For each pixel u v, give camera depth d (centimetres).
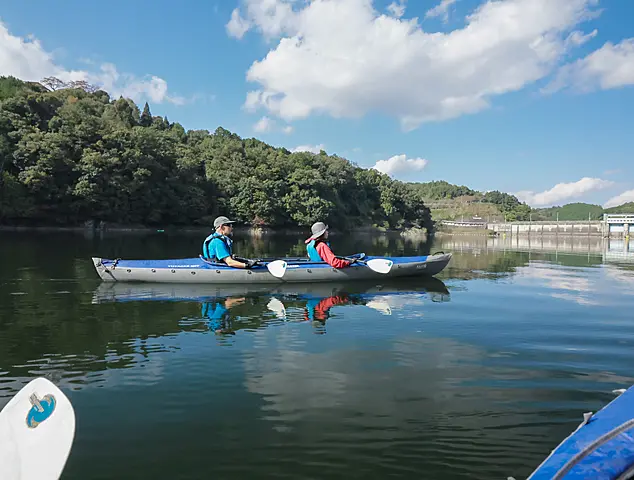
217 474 271
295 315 673
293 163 7856
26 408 291
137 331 575
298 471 274
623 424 248
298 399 371
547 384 404
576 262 1641
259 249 2286
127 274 961
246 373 429
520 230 9050
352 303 768
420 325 615
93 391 385
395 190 9744
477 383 406
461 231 10031
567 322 634
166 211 5144
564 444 259
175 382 405
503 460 286
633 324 623
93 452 292
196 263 962
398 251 2455
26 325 601
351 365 452
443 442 306
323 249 989
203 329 588
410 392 386
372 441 307
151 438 310
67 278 1012
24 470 245
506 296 842
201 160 6562
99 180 4484
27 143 4103
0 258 1452
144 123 9100
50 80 8525
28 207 4053
